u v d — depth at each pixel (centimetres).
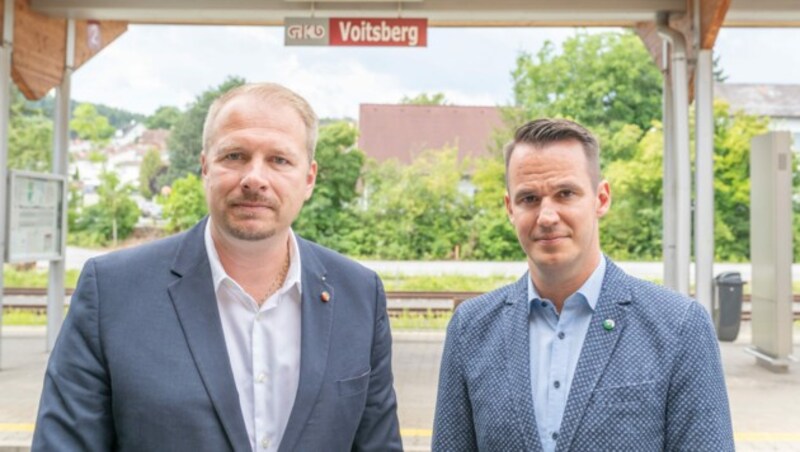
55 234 888
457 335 222
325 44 828
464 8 830
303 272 209
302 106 205
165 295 196
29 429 530
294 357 202
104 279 196
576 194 202
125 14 876
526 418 198
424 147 3328
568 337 204
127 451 187
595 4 827
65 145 923
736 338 1002
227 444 188
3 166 773
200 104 4312
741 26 877
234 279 204
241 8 841
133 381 186
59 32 916
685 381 191
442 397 223
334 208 3055
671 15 831
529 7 828
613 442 189
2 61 771
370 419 215
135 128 5378
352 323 211
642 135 3253
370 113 4459
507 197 217
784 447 505
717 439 187
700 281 787
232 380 193
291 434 193
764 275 817
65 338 193
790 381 729
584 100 3322
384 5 830
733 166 2984
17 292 1462
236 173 194
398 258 2970
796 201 3030
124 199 3556
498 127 3316
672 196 907
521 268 2573
